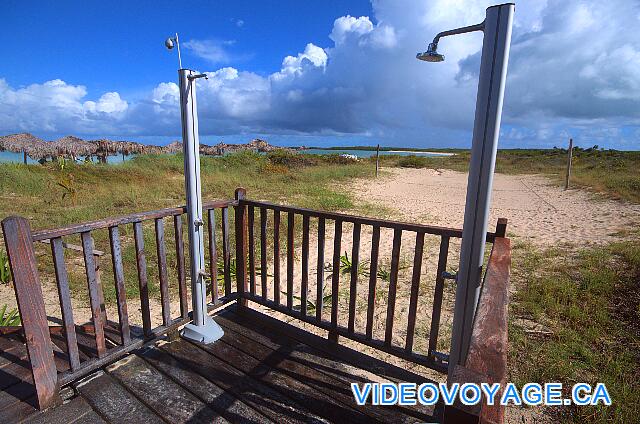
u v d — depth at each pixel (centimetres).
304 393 226
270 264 574
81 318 380
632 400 246
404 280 503
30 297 190
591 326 352
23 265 185
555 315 377
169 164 1847
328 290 471
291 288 296
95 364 232
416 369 303
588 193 1272
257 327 306
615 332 340
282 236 716
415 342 343
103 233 689
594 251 589
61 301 209
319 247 274
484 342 85
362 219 245
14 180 1158
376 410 214
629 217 861
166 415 205
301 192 1285
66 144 3152
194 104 249
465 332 196
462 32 181
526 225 835
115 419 201
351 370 251
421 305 426
